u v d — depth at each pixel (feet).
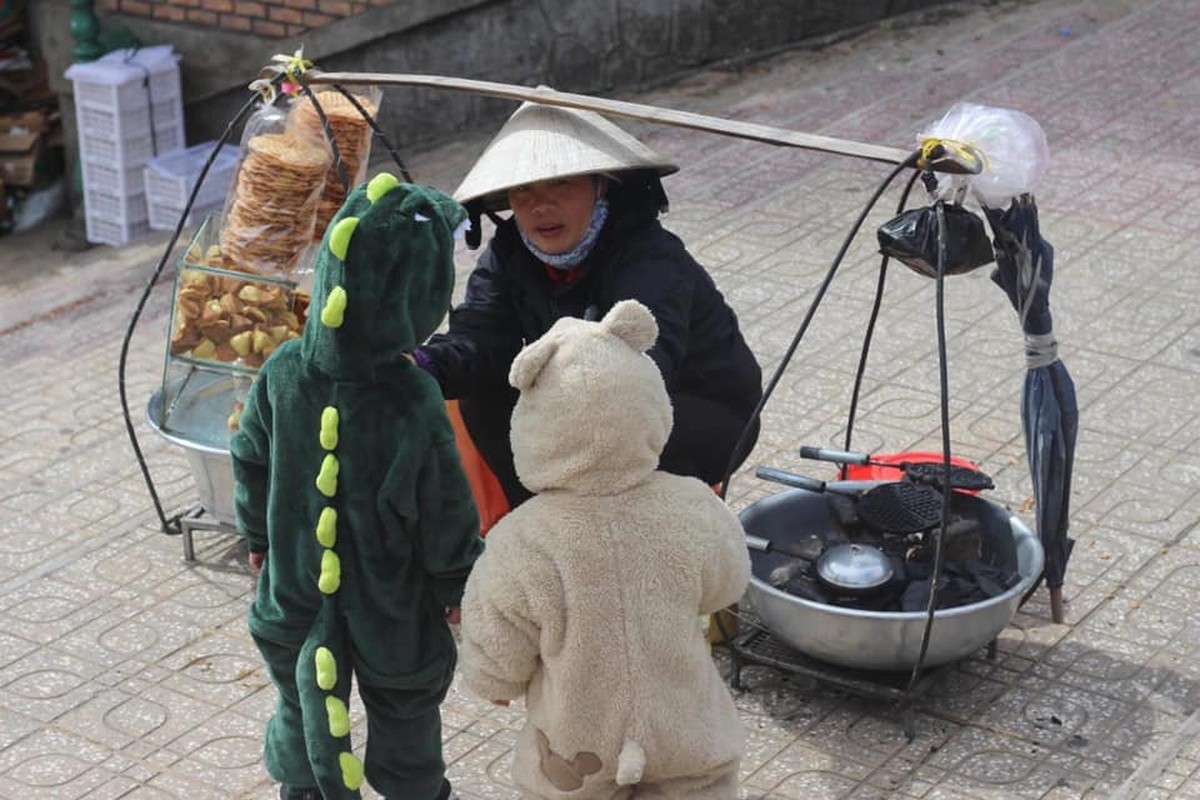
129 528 16.11
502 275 13.38
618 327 9.62
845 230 22.30
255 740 12.88
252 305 14.64
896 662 12.14
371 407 10.23
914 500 13.05
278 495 10.56
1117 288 20.13
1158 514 15.42
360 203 10.11
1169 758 12.08
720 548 9.79
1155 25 30.14
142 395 19.29
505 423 13.73
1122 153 24.27
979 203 12.50
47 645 14.20
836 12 30.76
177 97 28.14
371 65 28.12
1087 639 13.61
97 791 12.27
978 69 28.37
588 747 9.68
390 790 11.15
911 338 19.16
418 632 10.71
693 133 26.27
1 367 20.33
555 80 28.99
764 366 18.63
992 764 12.08
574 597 9.47
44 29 28.22
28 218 29.76
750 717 12.73
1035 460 13.46
